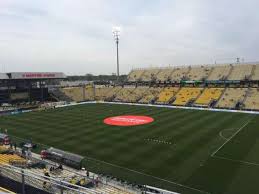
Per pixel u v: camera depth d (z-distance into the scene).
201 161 36.59
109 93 121.44
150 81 121.44
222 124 58.97
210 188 28.77
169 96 104.00
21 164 32.75
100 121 65.88
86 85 136.00
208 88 103.25
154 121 64.25
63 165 36.22
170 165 35.62
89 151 42.25
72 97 117.56
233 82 99.38
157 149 42.34
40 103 104.94
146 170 34.28
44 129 58.47
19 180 20.62
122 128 57.47
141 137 49.59
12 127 61.50
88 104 101.94
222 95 94.00
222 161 36.38
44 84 118.25
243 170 33.19
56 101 112.88
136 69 137.38
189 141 46.16
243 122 60.81
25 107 93.00
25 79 102.31
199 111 78.56
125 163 36.88
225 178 31.06
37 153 42.25
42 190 19.89
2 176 20.06
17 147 45.16
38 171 32.31
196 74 113.25
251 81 96.06
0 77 90.38
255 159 36.75
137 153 40.75
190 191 28.31
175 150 41.59
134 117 70.56
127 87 124.50
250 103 83.75
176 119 66.12
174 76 118.12
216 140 46.31
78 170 34.41
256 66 102.69
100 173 33.62
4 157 36.28
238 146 42.69
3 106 96.00
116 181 31.19
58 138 50.50
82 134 53.09
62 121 67.31
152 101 102.94
